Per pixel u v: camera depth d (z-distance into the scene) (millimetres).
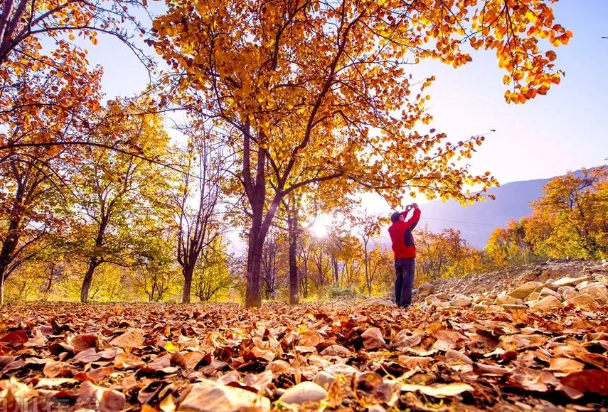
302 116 9016
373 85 8523
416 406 1077
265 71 6082
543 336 2186
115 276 38844
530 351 1679
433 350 1905
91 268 18609
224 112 6020
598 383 1125
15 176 14656
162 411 1062
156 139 16938
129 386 1403
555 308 4691
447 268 56750
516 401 1140
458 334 2121
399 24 6285
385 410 1017
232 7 6297
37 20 7219
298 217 18156
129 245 18875
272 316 5215
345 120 9289
